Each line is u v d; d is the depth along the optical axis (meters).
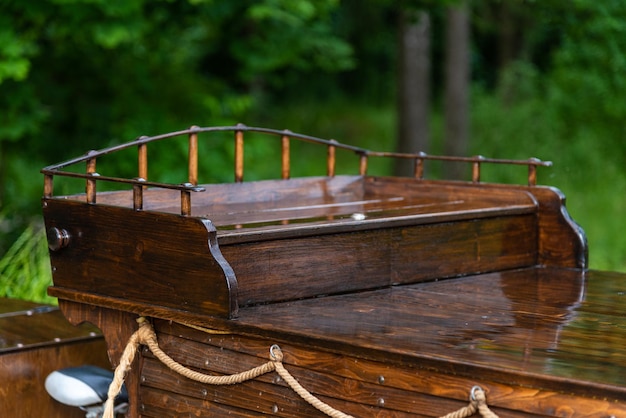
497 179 16.56
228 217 5.11
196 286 4.22
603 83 11.75
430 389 3.70
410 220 5.06
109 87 11.05
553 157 15.78
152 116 10.66
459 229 5.38
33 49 10.15
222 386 4.32
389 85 28.56
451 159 6.13
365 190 6.42
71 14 9.27
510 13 19.80
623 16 9.47
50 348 5.55
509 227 5.69
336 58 12.05
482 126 18.94
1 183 10.38
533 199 5.83
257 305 4.44
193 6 10.47
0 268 7.77
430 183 6.22
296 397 4.08
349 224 4.76
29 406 5.47
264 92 26.14
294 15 10.81
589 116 14.11
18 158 10.79
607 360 3.61
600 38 10.03
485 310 4.50
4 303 6.42
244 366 4.22
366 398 3.86
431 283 5.18
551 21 9.66
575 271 5.66
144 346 4.61
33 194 10.55
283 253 4.52
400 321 4.21
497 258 5.62
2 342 5.49
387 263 5.00
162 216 4.30
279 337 4.01
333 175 6.30
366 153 6.43
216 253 4.16
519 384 3.46
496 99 19.97
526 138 17.56
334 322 4.16
